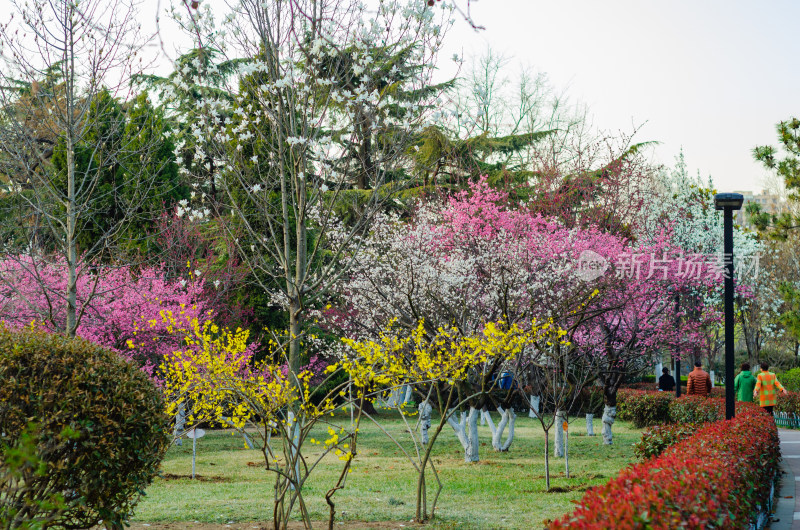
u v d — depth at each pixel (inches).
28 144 462.6
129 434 255.1
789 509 355.9
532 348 544.1
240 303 806.5
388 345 353.1
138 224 805.9
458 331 522.9
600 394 1036.5
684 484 176.6
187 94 438.0
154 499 416.2
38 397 233.0
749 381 740.0
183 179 791.7
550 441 783.1
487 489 460.8
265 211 409.4
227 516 362.9
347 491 456.1
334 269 731.4
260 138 457.1
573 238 711.1
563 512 375.2
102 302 657.6
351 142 403.9
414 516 366.6
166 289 695.7
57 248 705.6
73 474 243.6
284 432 321.1
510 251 648.4
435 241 708.0
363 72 405.1
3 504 215.3
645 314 702.5
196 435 515.8
